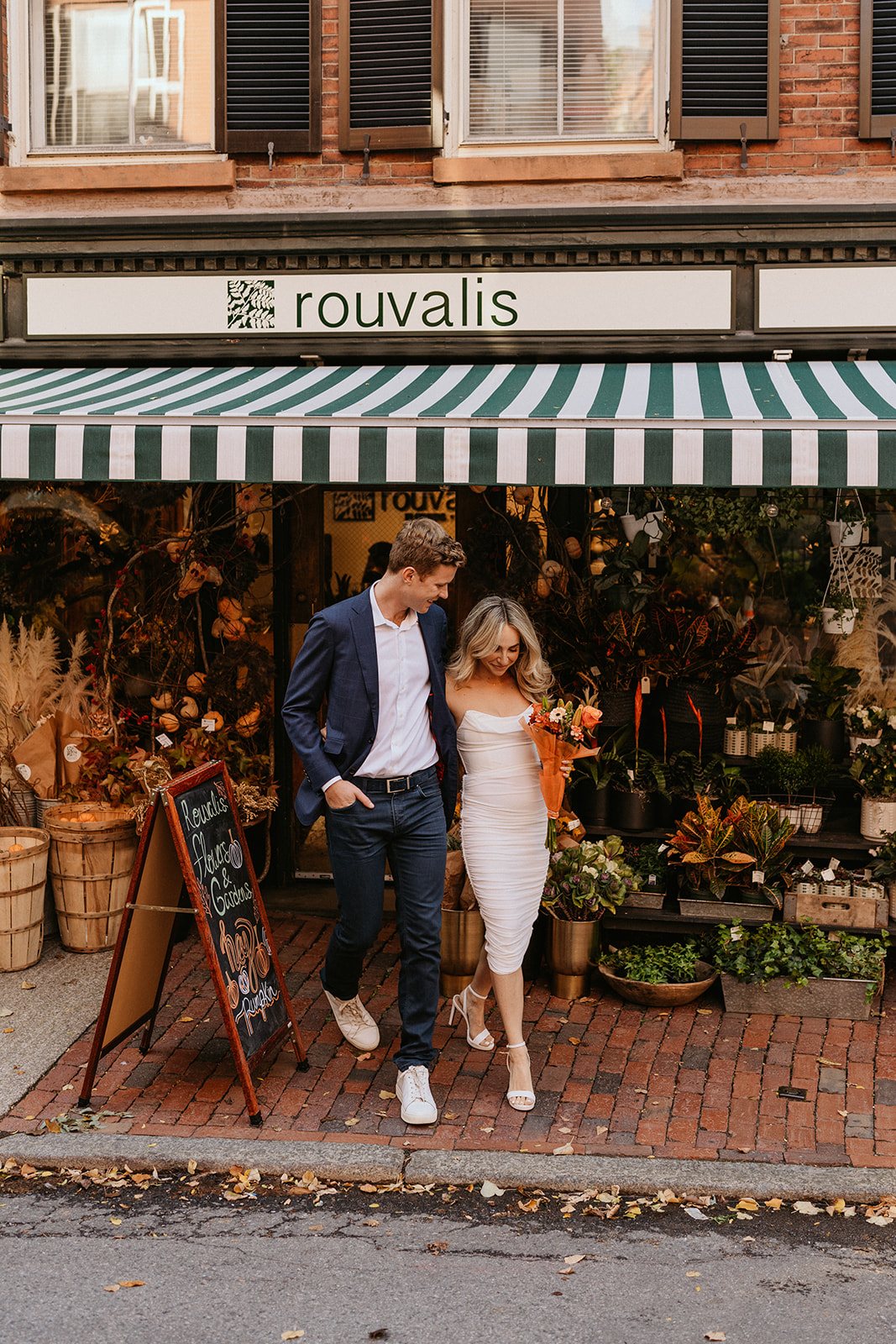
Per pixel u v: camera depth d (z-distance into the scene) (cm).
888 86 595
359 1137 411
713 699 600
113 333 648
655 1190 384
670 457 461
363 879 430
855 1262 349
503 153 629
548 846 532
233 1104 436
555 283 615
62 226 638
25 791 636
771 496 612
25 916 557
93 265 647
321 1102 438
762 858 538
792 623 646
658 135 621
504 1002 433
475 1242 357
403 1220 370
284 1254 351
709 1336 312
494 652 427
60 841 576
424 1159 396
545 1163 394
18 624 688
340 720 421
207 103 653
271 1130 416
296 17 626
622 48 629
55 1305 324
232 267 636
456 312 622
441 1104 436
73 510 680
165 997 530
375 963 573
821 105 604
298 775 693
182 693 655
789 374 579
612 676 593
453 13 626
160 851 438
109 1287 333
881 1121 424
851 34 599
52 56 662
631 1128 418
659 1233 364
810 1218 372
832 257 602
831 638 644
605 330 615
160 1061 470
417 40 617
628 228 604
